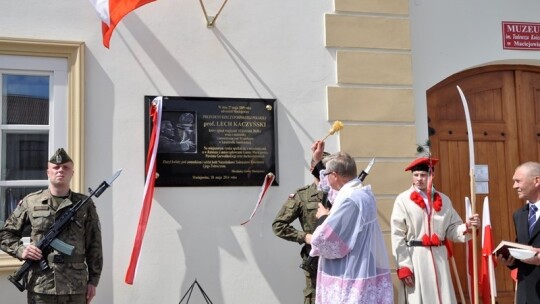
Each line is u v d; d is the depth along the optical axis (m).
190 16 4.74
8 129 4.35
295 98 4.90
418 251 4.44
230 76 4.78
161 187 4.52
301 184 4.83
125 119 4.51
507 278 5.67
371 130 5.00
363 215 3.33
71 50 4.43
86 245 3.91
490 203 5.66
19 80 4.40
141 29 4.62
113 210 4.41
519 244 3.70
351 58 5.05
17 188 4.36
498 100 5.81
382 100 5.07
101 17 4.20
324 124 4.94
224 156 4.68
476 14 5.66
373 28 5.14
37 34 4.39
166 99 4.60
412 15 5.50
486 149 5.72
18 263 4.17
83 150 4.37
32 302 3.66
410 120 5.11
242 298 4.60
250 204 4.70
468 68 5.61
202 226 4.57
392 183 4.98
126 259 4.40
